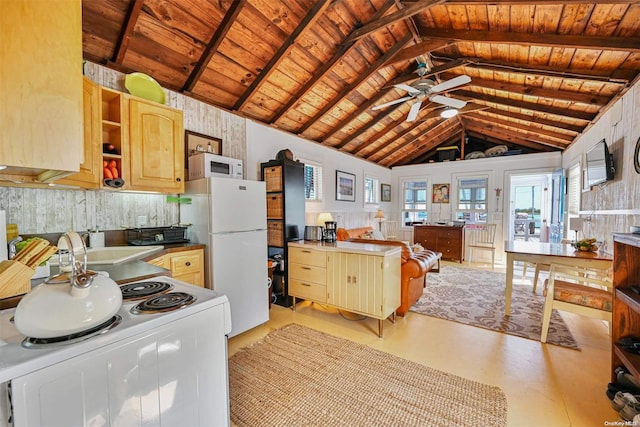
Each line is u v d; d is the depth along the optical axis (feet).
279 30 9.04
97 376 2.57
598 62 8.54
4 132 2.35
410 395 5.92
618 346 5.80
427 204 24.12
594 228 11.67
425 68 10.96
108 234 8.09
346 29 9.80
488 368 6.89
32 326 2.47
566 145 17.39
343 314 10.46
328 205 17.67
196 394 3.40
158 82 9.23
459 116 19.74
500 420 5.20
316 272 9.95
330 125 15.93
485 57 10.63
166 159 8.25
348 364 7.09
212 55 8.79
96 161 6.72
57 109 2.61
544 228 19.80
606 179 9.73
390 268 8.83
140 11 7.21
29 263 3.76
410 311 10.73
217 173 9.41
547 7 7.14
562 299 7.91
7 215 6.45
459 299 12.07
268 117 13.19
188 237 8.85
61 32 2.64
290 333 8.84
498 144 22.11
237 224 8.69
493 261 18.67
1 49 2.34
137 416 2.85
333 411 5.49
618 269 5.93
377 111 16.21
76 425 2.44
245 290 8.87
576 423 5.13
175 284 4.46
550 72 9.55
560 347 7.91
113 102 7.47
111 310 2.87
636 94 8.25
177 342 3.19
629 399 5.19
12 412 2.14
